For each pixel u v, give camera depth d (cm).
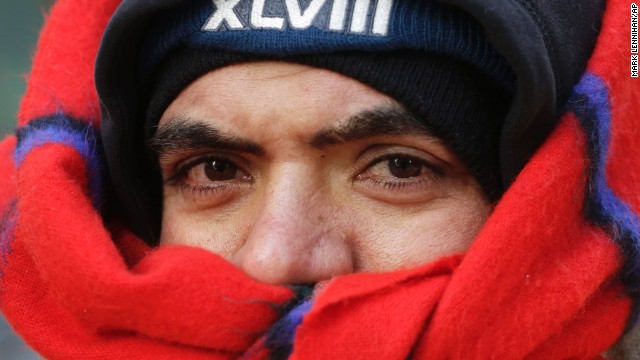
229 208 142
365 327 116
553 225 123
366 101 127
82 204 138
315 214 132
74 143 148
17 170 145
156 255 132
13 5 323
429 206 134
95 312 128
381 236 133
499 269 118
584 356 128
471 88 129
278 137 130
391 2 125
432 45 125
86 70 157
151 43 139
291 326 121
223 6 130
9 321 142
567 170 125
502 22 121
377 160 133
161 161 145
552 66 129
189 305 123
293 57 126
